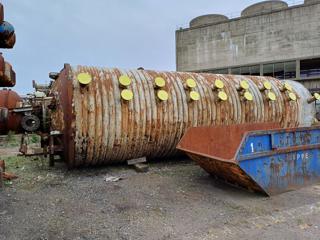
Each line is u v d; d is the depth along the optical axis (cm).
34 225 374
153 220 389
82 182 572
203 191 516
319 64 2647
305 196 489
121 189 527
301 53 2534
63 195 494
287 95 895
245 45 2828
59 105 638
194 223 379
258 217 399
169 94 695
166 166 715
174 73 769
